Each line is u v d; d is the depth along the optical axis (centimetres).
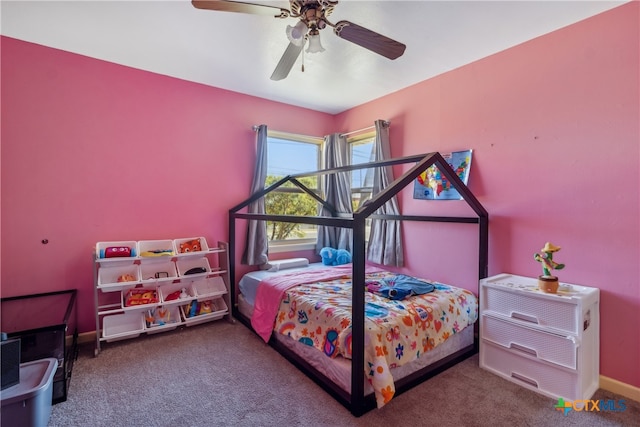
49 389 171
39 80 254
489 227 268
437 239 312
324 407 188
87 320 277
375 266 376
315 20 168
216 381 215
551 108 230
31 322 256
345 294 255
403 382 207
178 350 259
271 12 168
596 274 211
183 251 308
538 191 238
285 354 246
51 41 247
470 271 286
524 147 245
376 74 305
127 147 293
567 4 197
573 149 220
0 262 244
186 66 291
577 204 219
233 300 343
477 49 255
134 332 268
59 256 265
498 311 226
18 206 249
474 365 239
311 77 313
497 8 200
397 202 345
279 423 175
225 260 324
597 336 206
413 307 225
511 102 252
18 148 248
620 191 200
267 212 394
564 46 223
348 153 416
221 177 347
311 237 428
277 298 270
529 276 244
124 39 243
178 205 321
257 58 274
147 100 302
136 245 281
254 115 368
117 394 199
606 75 204
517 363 215
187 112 324
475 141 277
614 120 202
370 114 383
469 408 188
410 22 217
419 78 315
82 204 274
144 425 173
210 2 154
